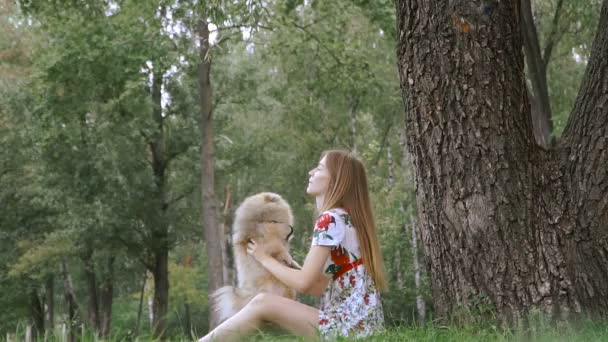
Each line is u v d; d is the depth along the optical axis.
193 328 4.30
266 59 19.86
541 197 4.52
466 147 4.48
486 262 4.43
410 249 19.77
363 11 16.06
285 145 26.48
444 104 4.53
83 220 19.05
